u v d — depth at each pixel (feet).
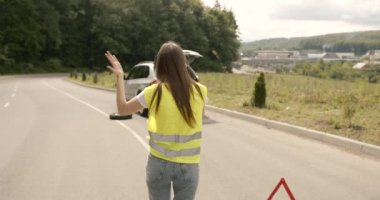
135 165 27.68
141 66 57.31
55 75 231.30
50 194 21.71
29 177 24.86
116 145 34.24
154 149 10.77
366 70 265.95
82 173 25.72
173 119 10.59
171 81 10.66
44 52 291.17
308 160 29.43
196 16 368.89
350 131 38.01
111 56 11.09
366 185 23.67
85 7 323.98
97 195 21.53
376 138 34.78
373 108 53.31
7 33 251.60
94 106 65.10
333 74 263.29
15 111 57.98
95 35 322.34
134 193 21.85
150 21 335.67
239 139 37.27
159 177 10.82
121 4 331.98
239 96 75.41
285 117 47.60
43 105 66.33
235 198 21.15
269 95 74.54
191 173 10.82
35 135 38.81
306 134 38.88
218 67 365.61
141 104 10.73
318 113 50.29
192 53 51.80
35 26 265.34
